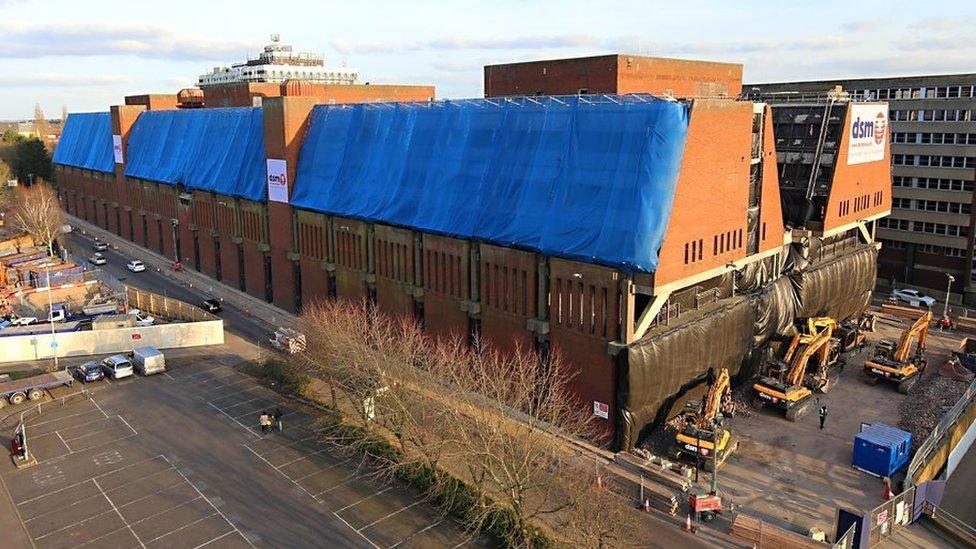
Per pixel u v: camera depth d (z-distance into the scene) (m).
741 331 59.06
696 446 46.44
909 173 94.19
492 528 39.28
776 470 47.06
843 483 45.41
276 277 85.69
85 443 51.22
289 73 151.25
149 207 118.38
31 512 42.41
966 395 56.19
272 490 44.31
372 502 42.84
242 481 45.44
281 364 61.84
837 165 67.75
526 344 55.06
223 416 55.34
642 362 48.38
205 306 85.00
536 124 56.44
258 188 85.56
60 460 48.78
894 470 46.03
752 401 57.66
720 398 50.12
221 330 73.81
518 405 44.81
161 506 42.75
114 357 65.56
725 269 55.66
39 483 45.72
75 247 125.25
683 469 44.69
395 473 45.62
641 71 75.38
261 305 87.88
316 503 42.75
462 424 40.91
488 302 57.84
